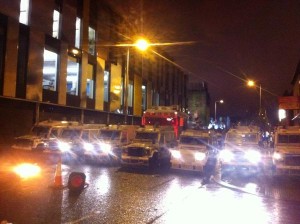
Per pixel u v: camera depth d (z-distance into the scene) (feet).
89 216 29.45
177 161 62.49
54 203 33.94
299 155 53.52
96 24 124.26
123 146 67.15
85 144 73.36
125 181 50.57
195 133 68.33
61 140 73.05
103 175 55.83
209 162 65.31
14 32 83.05
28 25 88.28
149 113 95.35
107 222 27.81
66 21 104.58
